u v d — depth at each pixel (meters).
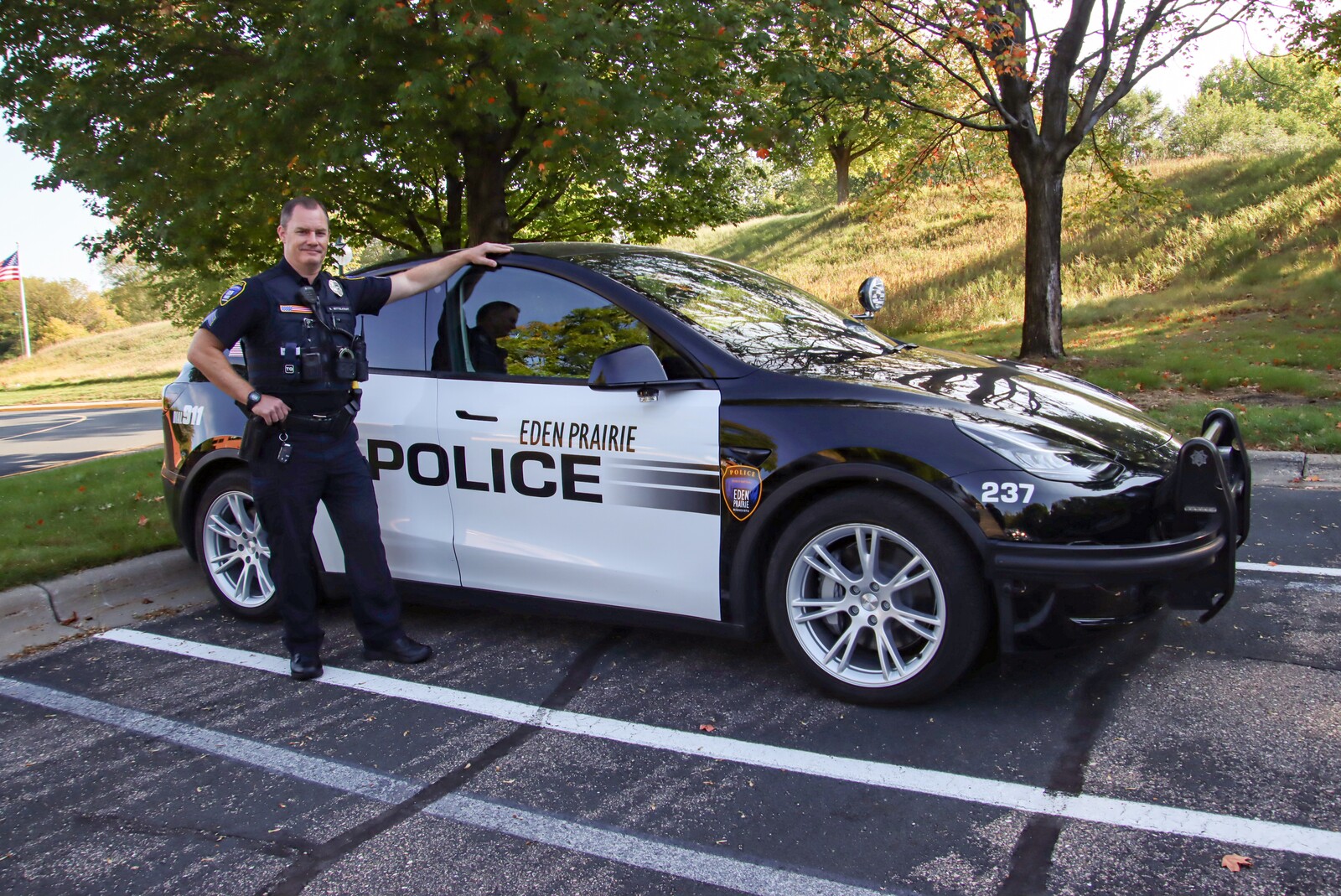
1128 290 18.39
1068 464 2.99
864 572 3.15
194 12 8.81
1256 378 9.55
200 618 4.59
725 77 9.63
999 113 12.16
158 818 2.75
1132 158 30.08
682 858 2.42
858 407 3.20
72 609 4.56
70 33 9.09
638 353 3.28
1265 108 55.31
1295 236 18.64
